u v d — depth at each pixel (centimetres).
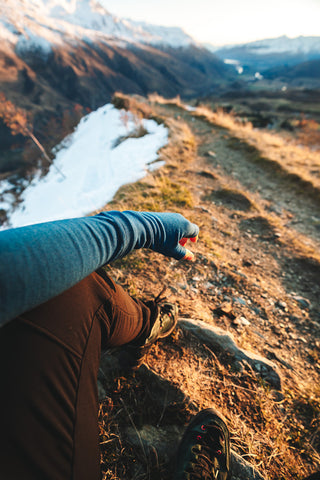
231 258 388
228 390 176
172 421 151
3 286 39
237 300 289
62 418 56
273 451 148
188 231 92
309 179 795
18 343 52
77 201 534
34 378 51
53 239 51
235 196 620
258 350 227
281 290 337
